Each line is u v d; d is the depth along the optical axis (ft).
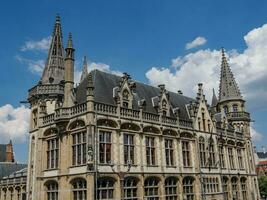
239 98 218.79
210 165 164.96
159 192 133.49
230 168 183.52
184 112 168.96
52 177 125.49
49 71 162.71
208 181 161.27
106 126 119.55
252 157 210.38
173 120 149.28
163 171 136.36
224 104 222.28
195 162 155.84
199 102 171.22
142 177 126.62
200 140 163.84
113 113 122.93
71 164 119.85
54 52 167.94
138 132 130.82
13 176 191.01
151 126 136.46
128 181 122.93
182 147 151.64
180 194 142.20
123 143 124.16
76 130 120.06
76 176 115.24
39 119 138.41
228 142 188.75
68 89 130.62
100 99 126.52
